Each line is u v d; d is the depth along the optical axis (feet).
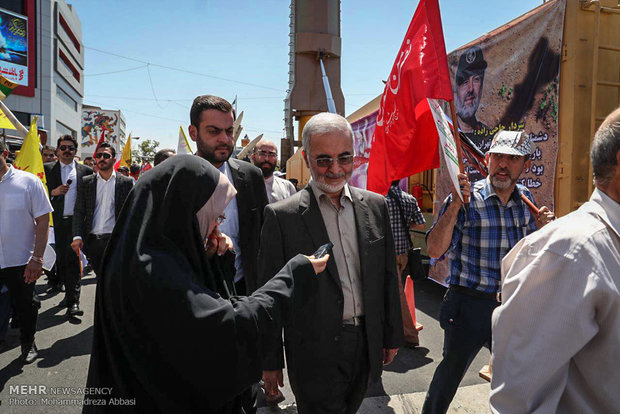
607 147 3.49
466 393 9.77
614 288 3.18
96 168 15.02
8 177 11.15
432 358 12.13
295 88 42.32
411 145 9.16
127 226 3.59
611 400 3.24
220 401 3.42
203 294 3.45
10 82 16.08
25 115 113.19
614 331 3.20
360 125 22.67
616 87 11.48
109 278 3.56
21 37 110.32
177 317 3.26
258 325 3.65
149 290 3.28
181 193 3.79
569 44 11.11
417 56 8.04
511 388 3.47
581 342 3.22
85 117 183.32
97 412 3.52
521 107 12.64
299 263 4.58
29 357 11.81
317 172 6.29
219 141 8.39
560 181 11.42
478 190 7.98
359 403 6.39
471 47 14.97
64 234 17.40
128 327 3.40
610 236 3.39
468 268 7.73
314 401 6.03
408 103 8.38
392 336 6.66
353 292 6.41
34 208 11.35
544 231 3.68
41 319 15.74
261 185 9.51
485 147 14.25
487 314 7.45
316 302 6.04
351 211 6.63
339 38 42.70
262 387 10.46
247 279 8.93
